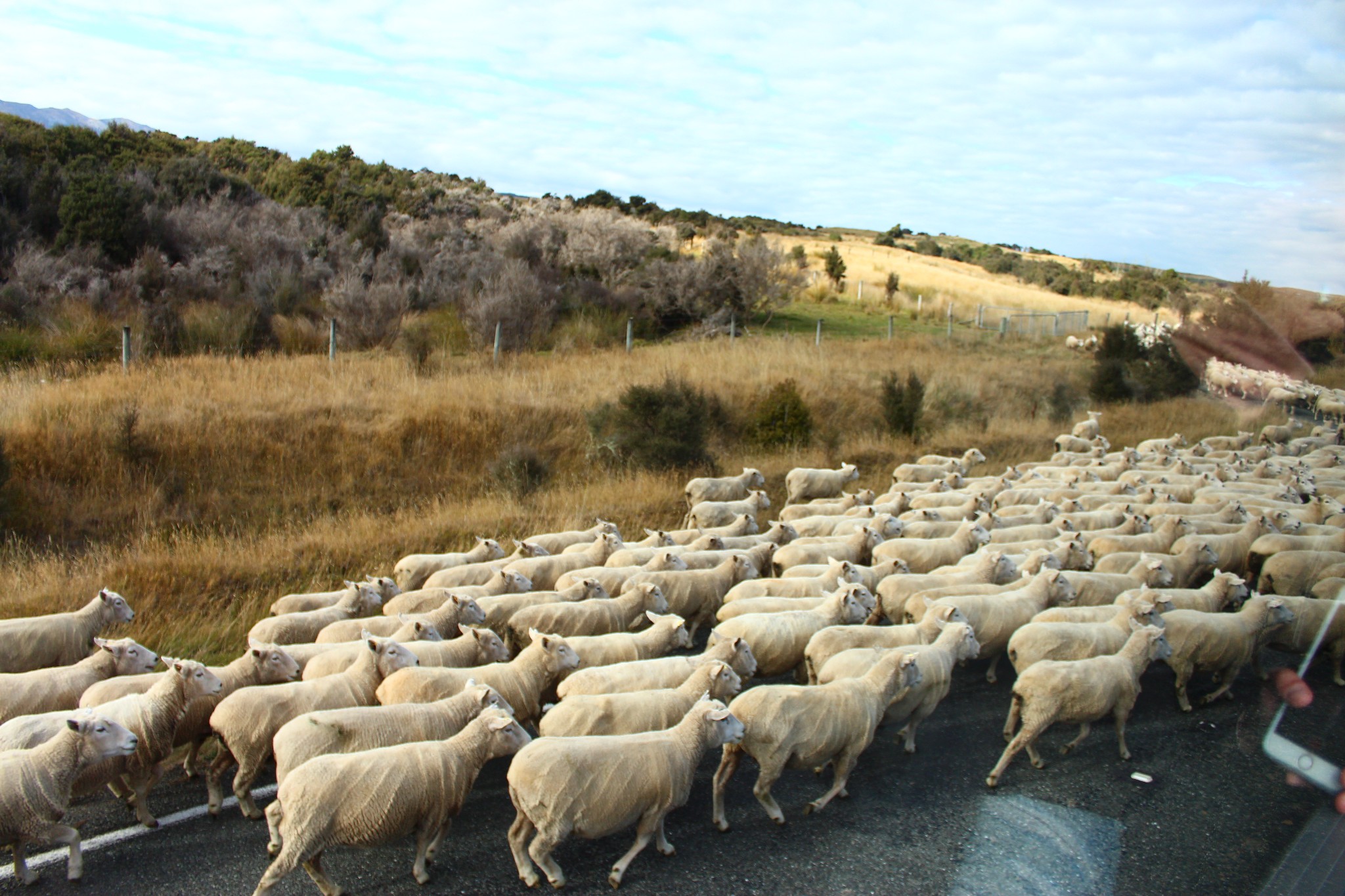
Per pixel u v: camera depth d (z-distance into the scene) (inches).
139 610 442.0
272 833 260.2
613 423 745.6
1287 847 289.4
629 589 429.4
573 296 1191.6
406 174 1921.8
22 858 257.3
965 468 773.3
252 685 313.3
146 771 286.7
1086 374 1235.2
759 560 508.4
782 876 270.7
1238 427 1088.2
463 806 304.7
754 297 1343.5
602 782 257.3
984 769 341.1
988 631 401.1
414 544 556.4
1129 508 594.9
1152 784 331.0
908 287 1940.2
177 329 847.7
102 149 1326.3
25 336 772.6
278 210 1243.8
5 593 442.3
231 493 600.4
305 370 789.9
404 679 311.6
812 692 303.7
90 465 576.7
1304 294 1081.4
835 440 834.2
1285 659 470.3
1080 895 263.3
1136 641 351.6
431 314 1050.1
